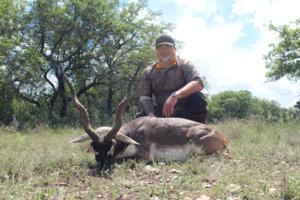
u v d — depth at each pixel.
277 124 6.27
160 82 3.37
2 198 1.93
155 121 3.00
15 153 3.18
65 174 2.54
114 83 15.20
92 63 14.91
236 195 1.99
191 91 3.23
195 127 2.94
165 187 2.13
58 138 5.26
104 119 12.15
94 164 2.81
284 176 2.16
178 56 3.45
